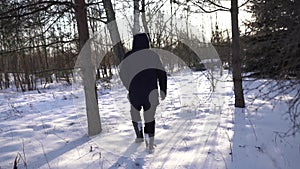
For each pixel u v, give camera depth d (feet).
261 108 20.44
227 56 23.47
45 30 17.70
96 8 20.77
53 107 29.86
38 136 18.04
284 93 10.77
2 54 17.35
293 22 11.05
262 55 12.34
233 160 12.41
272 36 11.80
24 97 41.57
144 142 15.67
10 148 15.88
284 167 11.47
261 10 12.15
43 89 51.37
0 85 56.49
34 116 25.16
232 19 20.40
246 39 13.66
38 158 14.14
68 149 15.25
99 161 13.33
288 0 11.15
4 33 16.74
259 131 15.74
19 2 16.83
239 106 21.84
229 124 17.69
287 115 17.15
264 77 11.86
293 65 10.40
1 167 13.17
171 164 12.50
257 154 12.83
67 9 17.33
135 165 12.67
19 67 49.42
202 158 12.85
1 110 29.78
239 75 21.57
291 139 13.99
